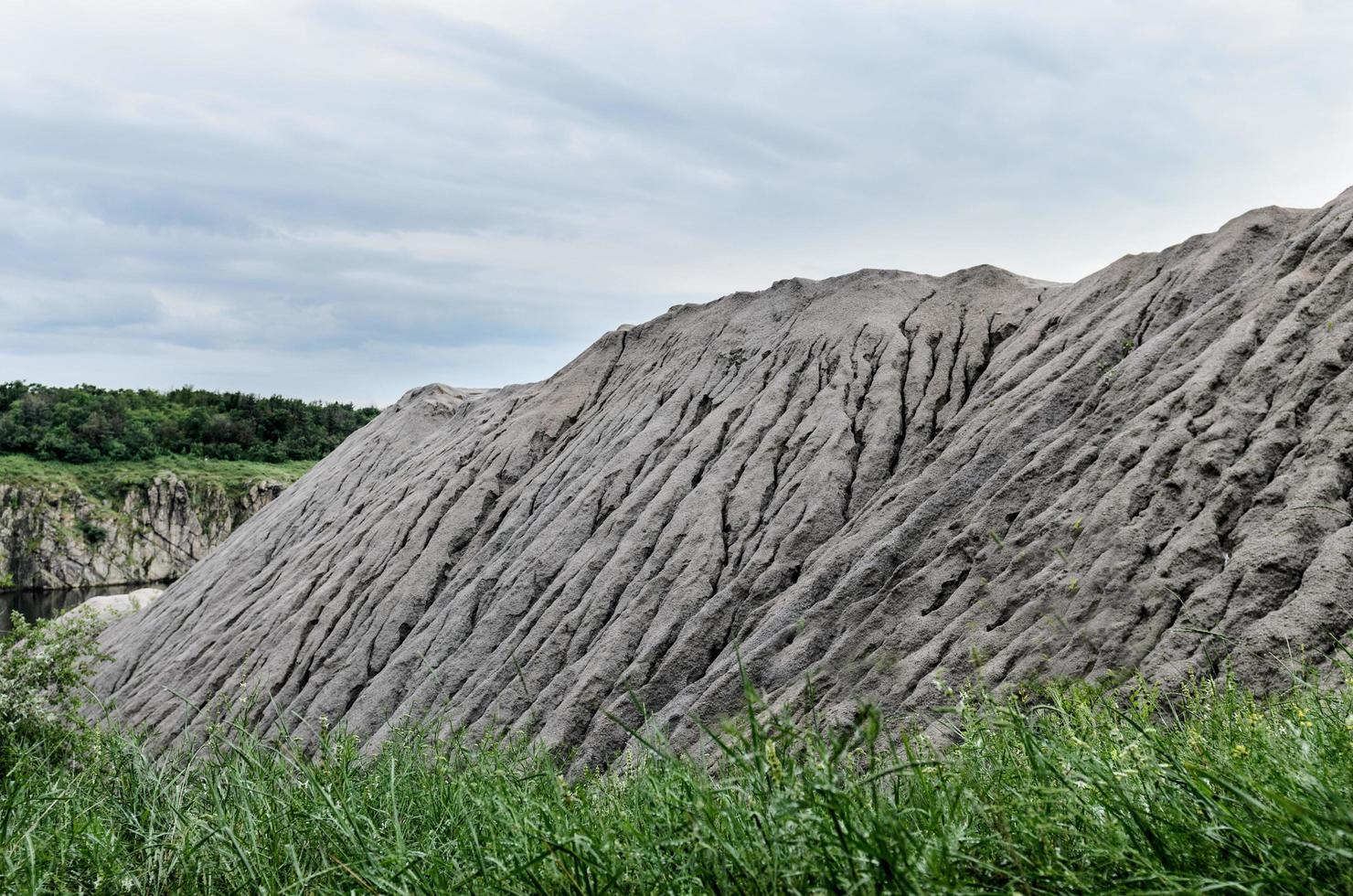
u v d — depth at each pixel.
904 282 26.45
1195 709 4.99
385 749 5.03
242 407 104.75
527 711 18.20
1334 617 10.22
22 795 4.27
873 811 2.69
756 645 16.73
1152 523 13.01
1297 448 12.81
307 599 26.36
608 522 22.56
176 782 4.66
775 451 22.06
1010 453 17.47
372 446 37.03
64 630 12.82
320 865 3.72
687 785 3.17
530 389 32.47
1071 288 23.05
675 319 31.92
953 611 14.28
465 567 24.78
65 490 83.38
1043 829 2.68
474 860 3.19
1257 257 18.70
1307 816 2.28
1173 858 2.51
